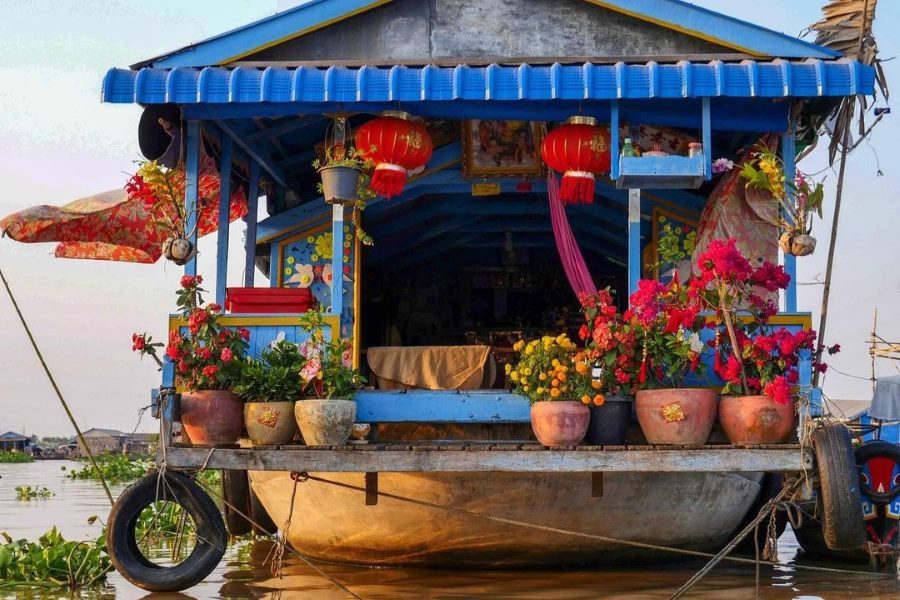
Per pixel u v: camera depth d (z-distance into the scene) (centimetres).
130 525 712
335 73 766
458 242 1315
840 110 787
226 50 798
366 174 830
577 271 923
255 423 720
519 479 731
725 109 798
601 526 764
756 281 721
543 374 705
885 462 755
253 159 971
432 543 773
